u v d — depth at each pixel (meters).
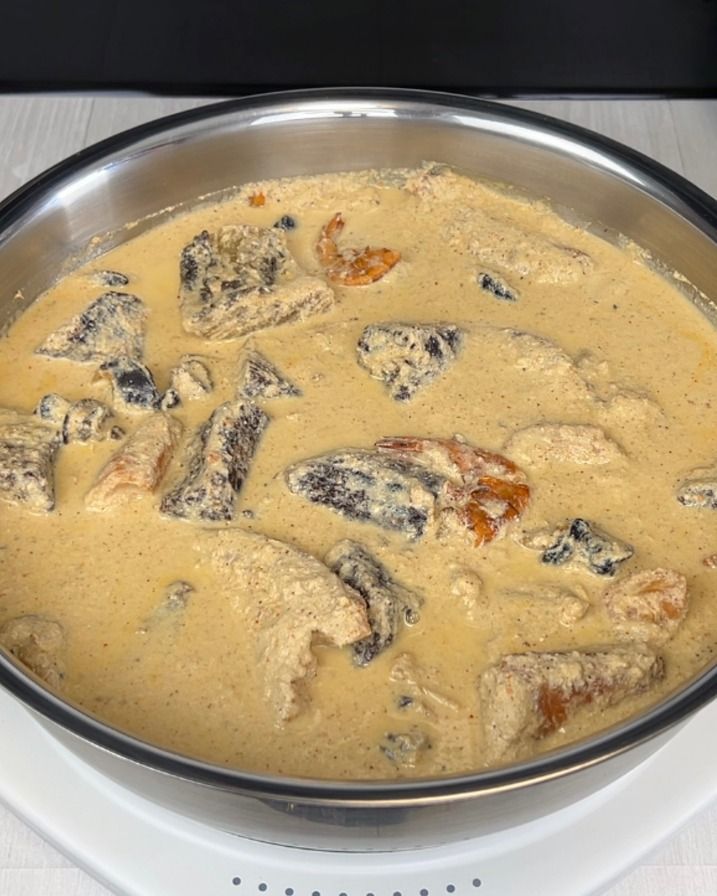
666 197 0.46
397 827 0.32
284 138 0.50
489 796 0.29
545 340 0.44
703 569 0.38
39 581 0.38
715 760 0.38
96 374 0.43
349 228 0.50
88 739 0.30
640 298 0.47
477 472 0.40
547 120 0.49
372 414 0.42
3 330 0.45
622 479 0.40
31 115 0.64
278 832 0.34
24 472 0.39
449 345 0.44
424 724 0.34
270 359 0.44
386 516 0.39
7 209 0.45
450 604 0.37
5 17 0.71
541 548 0.38
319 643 0.35
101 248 0.49
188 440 0.41
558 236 0.50
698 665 0.36
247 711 0.35
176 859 0.36
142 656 0.36
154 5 0.72
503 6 0.72
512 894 0.36
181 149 0.49
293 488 0.39
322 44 0.72
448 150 0.50
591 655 0.35
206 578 0.37
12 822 0.40
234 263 0.47
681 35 0.72
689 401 0.43
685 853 0.40
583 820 0.37
